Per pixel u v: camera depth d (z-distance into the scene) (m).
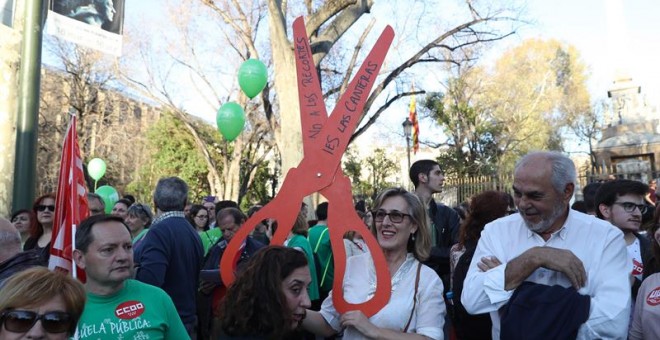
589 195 5.05
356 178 32.56
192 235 4.32
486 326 3.19
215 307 4.77
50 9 6.48
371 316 2.71
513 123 31.11
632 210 3.83
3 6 6.17
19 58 6.29
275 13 11.15
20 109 6.07
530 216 2.54
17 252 3.33
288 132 10.90
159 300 2.87
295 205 2.83
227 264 2.83
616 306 2.36
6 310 1.86
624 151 19.56
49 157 28.61
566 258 2.36
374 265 2.76
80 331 2.61
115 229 2.75
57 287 1.92
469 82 30.23
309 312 2.95
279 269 2.54
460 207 8.34
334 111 2.91
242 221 5.28
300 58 2.99
